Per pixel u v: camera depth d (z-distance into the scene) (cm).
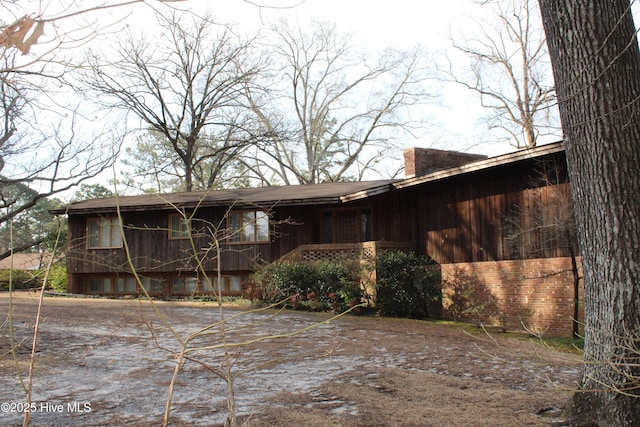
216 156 4253
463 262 1838
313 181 4575
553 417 687
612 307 634
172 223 2481
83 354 959
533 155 1513
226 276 2441
